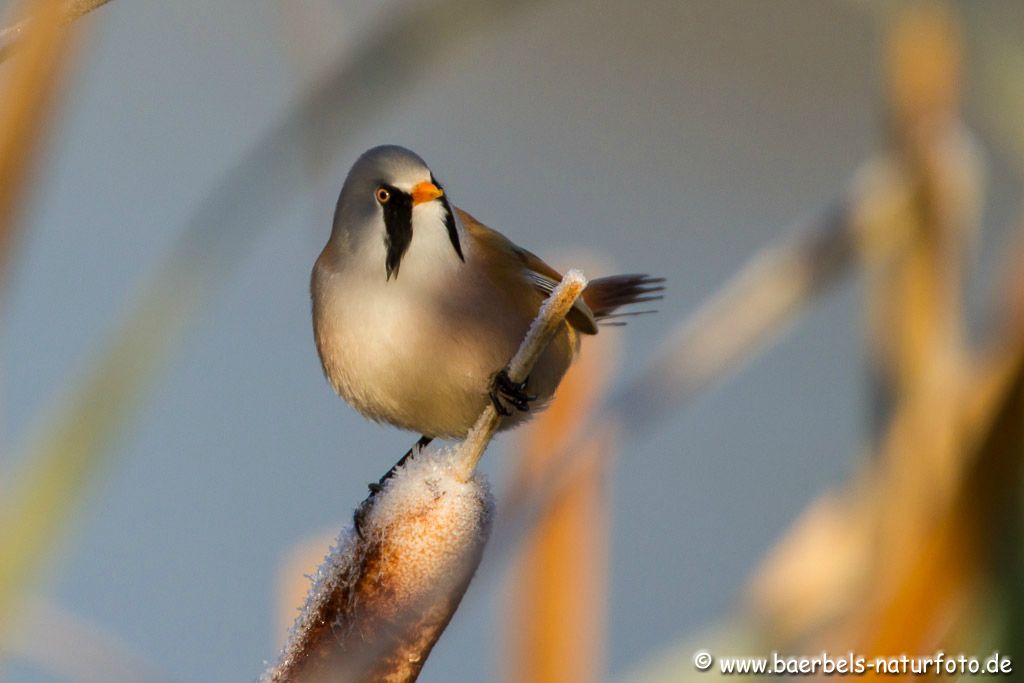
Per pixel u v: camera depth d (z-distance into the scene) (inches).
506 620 189.0
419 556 185.9
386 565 185.9
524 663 188.9
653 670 187.0
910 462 187.8
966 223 189.0
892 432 188.1
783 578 188.4
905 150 188.9
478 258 191.3
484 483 186.2
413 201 190.9
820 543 188.5
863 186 189.0
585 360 190.9
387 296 190.9
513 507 187.8
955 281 188.7
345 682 185.8
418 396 191.2
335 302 191.2
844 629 187.2
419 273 190.9
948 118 188.9
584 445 188.5
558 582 188.7
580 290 186.4
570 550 188.7
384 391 191.3
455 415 191.3
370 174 191.0
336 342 191.3
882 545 187.8
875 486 188.1
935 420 187.8
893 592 184.5
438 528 185.9
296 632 185.9
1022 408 165.5
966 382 186.4
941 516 179.9
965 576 172.2
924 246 188.7
